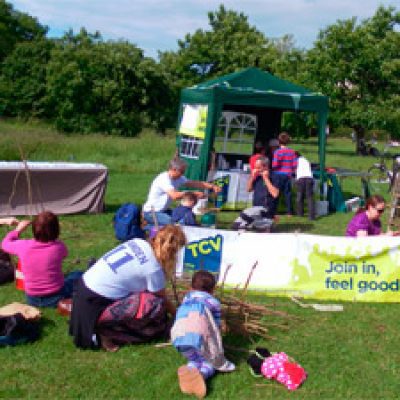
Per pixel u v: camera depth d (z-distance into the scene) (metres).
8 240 5.48
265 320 5.58
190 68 56.66
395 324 5.70
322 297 6.33
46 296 5.42
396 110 33.72
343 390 4.30
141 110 41.97
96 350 4.77
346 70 34.16
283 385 4.33
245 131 13.70
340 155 32.03
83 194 10.47
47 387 4.16
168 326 4.98
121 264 4.68
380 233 7.01
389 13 35.88
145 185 15.36
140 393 4.12
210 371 4.34
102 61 40.19
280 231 9.95
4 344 4.75
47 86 40.44
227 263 6.32
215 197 11.35
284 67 45.31
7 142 18.25
